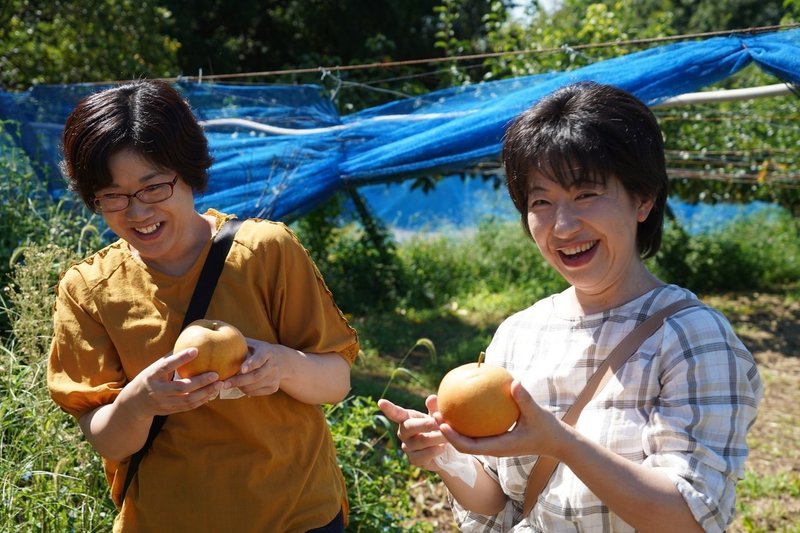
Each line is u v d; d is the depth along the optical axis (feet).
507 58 33.83
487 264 40.83
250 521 6.61
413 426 6.62
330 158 18.45
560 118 6.31
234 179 18.04
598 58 31.27
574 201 6.30
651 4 107.14
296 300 7.03
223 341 6.09
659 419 5.96
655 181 6.35
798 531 15.61
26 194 16.88
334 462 7.52
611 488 5.65
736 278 43.55
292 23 63.05
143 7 34.94
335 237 38.75
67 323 6.89
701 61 15.37
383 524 12.07
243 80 42.14
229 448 6.70
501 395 5.82
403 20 59.93
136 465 6.81
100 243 15.34
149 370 5.99
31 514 9.71
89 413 6.77
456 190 49.34
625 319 6.47
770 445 20.90
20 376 11.05
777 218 50.65
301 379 6.75
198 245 6.91
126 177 6.32
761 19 102.68
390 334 30.89
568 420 6.36
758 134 38.52
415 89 31.09
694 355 5.99
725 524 5.77
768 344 32.37
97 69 32.94
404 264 38.55
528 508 6.62
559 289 37.78
